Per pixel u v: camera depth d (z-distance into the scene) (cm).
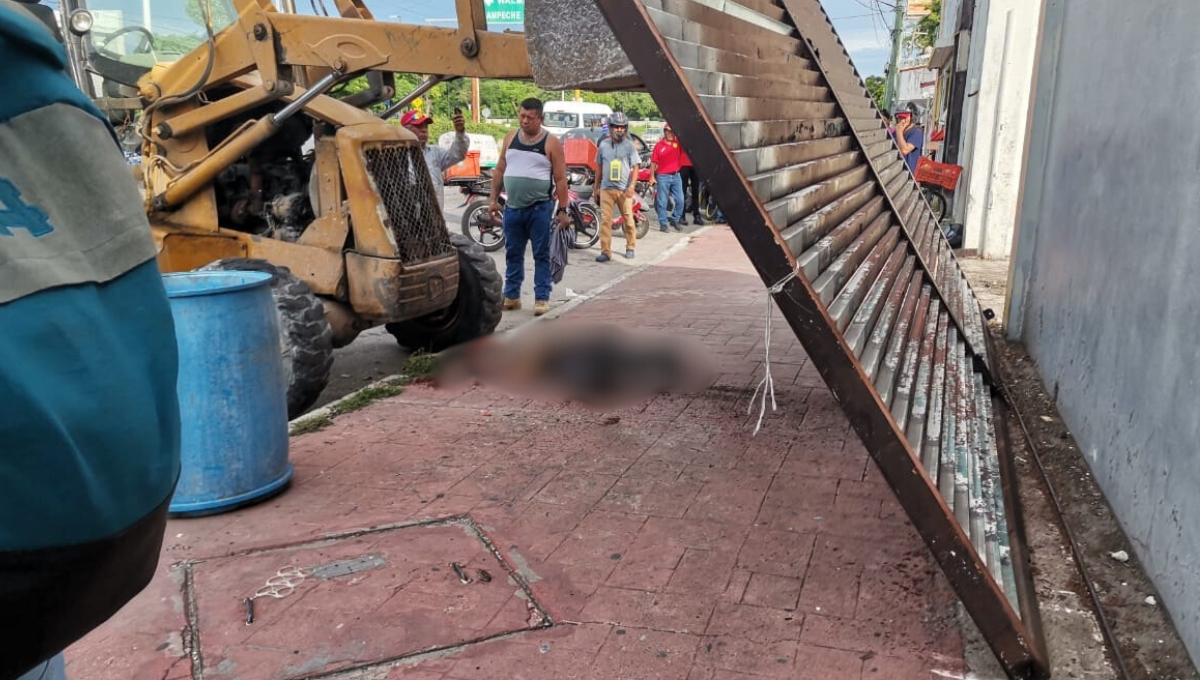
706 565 339
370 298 572
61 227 107
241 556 351
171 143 589
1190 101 311
